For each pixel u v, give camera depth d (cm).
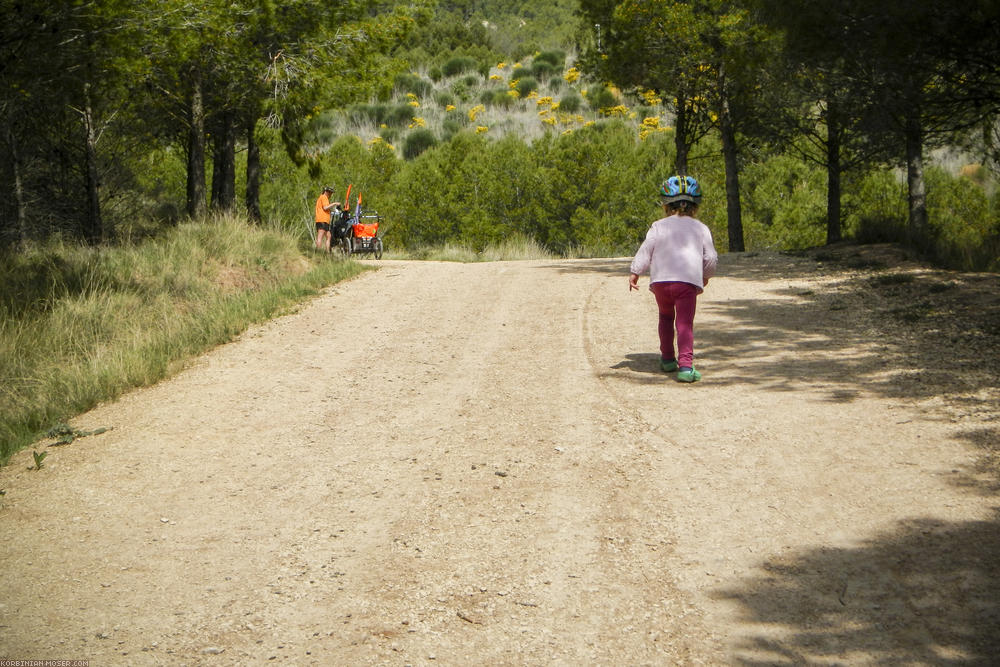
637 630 342
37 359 820
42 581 397
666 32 1980
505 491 488
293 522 459
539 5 9512
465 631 346
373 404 679
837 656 315
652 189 2484
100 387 727
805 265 1322
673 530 428
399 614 360
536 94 5006
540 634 342
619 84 2162
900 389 627
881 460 496
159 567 410
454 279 1384
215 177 2119
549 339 884
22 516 477
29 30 948
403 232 2567
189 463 557
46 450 595
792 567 383
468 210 2555
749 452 525
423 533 439
